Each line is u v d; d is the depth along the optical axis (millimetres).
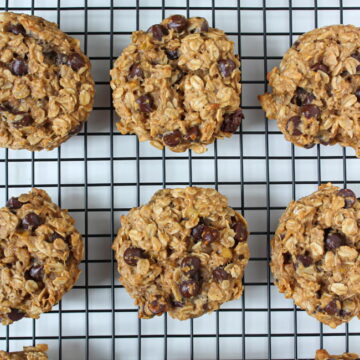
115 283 453
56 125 416
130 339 454
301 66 420
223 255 411
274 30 460
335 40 423
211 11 460
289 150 459
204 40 420
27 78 411
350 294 407
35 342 451
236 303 456
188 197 416
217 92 415
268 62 460
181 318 415
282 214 446
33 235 413
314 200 417
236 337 456
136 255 409
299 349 456
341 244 408
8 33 415
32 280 409
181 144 421
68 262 417
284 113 424
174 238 410
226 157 456
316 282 408
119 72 422
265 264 456
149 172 457
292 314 457
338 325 427
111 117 454
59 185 451
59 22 453
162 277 411
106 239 455
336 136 426
